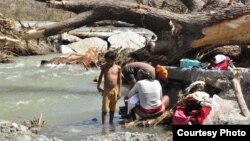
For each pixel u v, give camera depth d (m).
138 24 16.67
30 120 11.39
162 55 15.93
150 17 16.11
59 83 17.28
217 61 12.14
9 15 38.59
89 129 10.77
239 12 14.49
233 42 15.05
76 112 12.62
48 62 22.09
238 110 10.72
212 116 9.90
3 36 23.94
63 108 13.16
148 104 11.03
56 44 27.50
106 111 11.24
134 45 26.33
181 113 9.94
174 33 15.32
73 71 20.20
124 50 21.00
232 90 11.19
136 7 16.39
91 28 32.75
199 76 11.72
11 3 39.78
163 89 12.38
